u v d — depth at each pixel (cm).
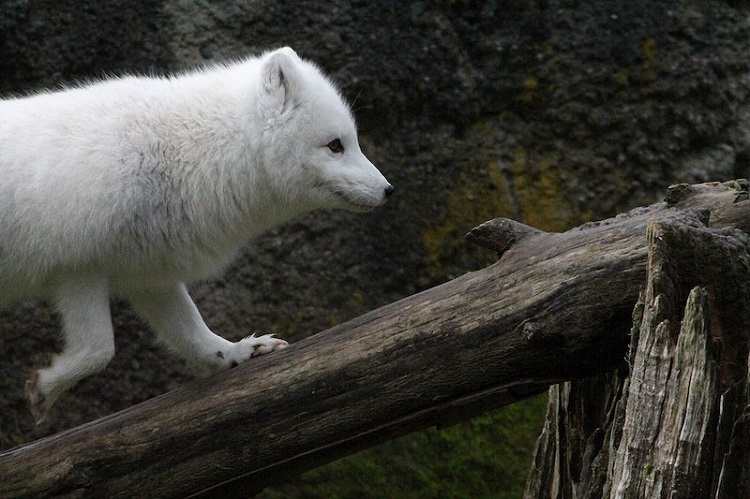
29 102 812
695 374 562
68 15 1129
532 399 1205
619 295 670
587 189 1184
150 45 1138
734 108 1184
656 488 562
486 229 732
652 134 1179
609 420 703
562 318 680
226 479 739
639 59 1172
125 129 796
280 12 1148
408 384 709
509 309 692
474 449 1197
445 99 1172
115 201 772
